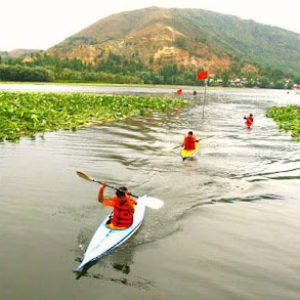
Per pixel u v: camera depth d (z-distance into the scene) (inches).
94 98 1676.9
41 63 6678.2
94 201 443.5
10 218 384.2
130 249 331.6
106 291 269.7
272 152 754.2
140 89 4047.7
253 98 3253.0
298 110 1544.0
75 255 317.4
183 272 297.3
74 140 802.8
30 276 283.9
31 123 940.6
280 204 454.9
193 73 7283.5
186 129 1063.0
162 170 590.6
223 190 502.3
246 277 293.3
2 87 3129.9
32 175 532.7
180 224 388.5
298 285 285.4
